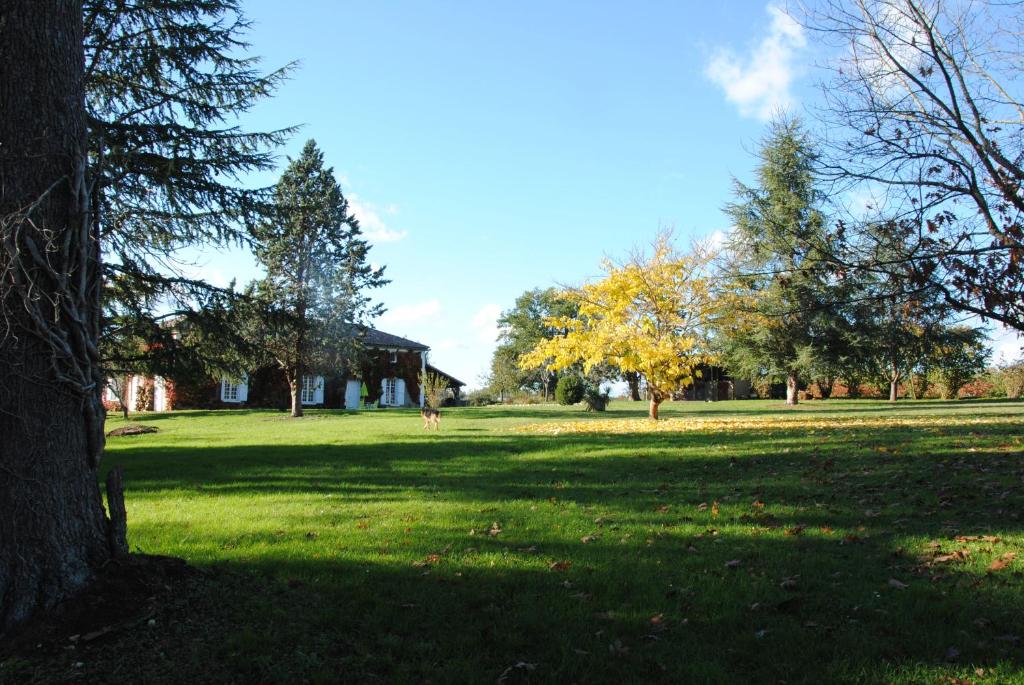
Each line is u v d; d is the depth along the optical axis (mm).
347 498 8664
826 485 8469
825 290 8789
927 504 7129
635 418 25719
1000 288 7059
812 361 32875
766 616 4336
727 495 8133
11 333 4086
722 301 19359
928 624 4133
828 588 4773
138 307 12180
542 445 14289
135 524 7250
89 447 4418
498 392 58812
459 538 6371
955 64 7832
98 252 4707
